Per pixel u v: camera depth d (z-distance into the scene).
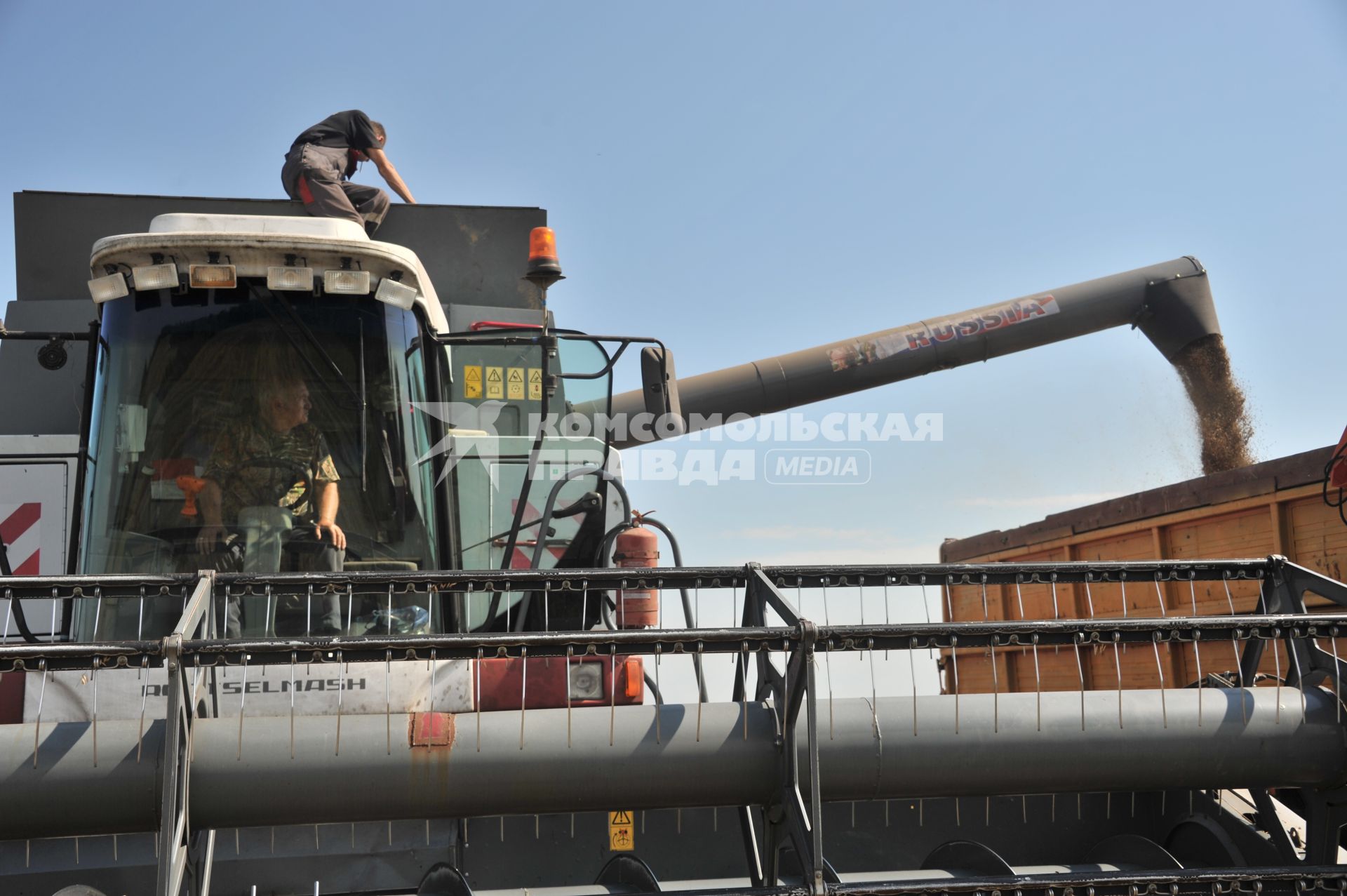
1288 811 4.14
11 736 3.09
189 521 4.16
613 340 4.81
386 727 3.28
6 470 5.23
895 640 3.28
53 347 4.34
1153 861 4.04
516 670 4.16
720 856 4.29
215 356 4.26
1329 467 5.89
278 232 4.30
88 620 4.10
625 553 4.83
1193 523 7.45
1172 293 12.68
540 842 4.14
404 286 4.39
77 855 3.70
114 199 6.70
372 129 7.08
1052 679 8.34
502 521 5.45
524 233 7.03
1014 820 4.39
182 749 3.08
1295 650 3.84
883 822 4.34
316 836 3.79
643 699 4.53
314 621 4.14
